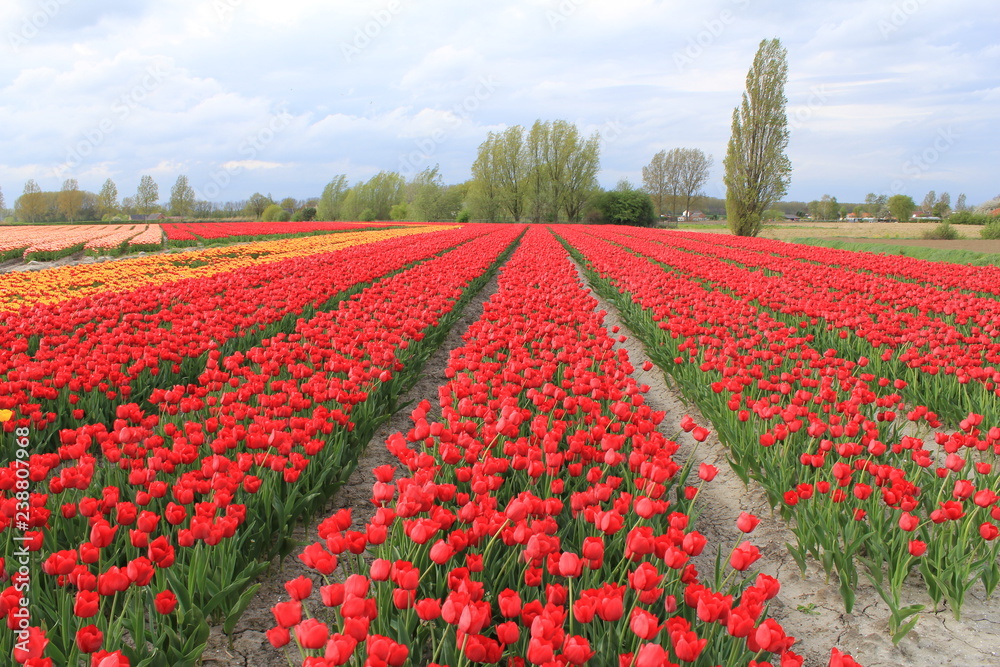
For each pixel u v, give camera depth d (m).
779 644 2.38
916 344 8.24
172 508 3.40
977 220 59.12
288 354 6.93
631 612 2.88
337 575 4.31
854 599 4.07
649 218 80.31
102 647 2.91
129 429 4.26
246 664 3.45
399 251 22.03
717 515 5.39
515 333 8.47
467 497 3.77
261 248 27.08
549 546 2.93
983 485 4.66
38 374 5.89
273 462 4.20
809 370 7.34
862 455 5.16
